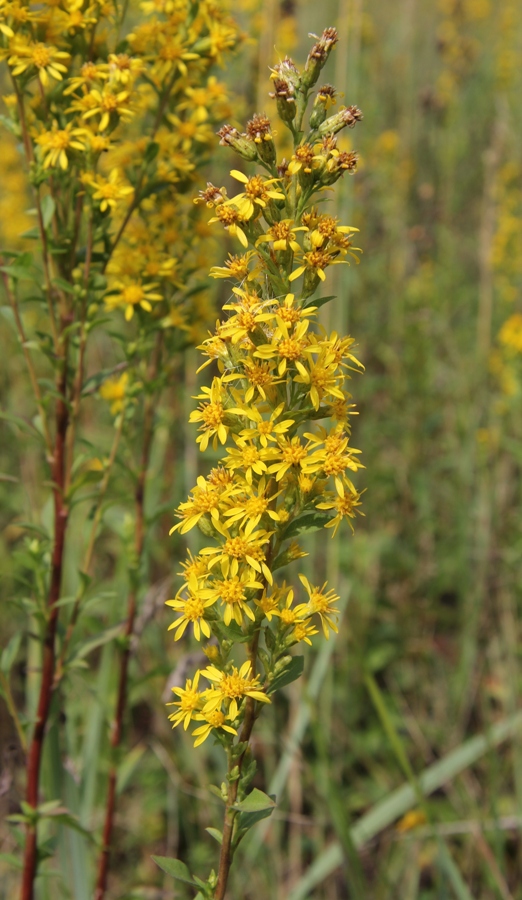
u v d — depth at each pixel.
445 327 1.07
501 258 1.04
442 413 1.03
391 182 1.24
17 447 0.91
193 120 0.56
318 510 0.41
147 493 0.65
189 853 0.68
